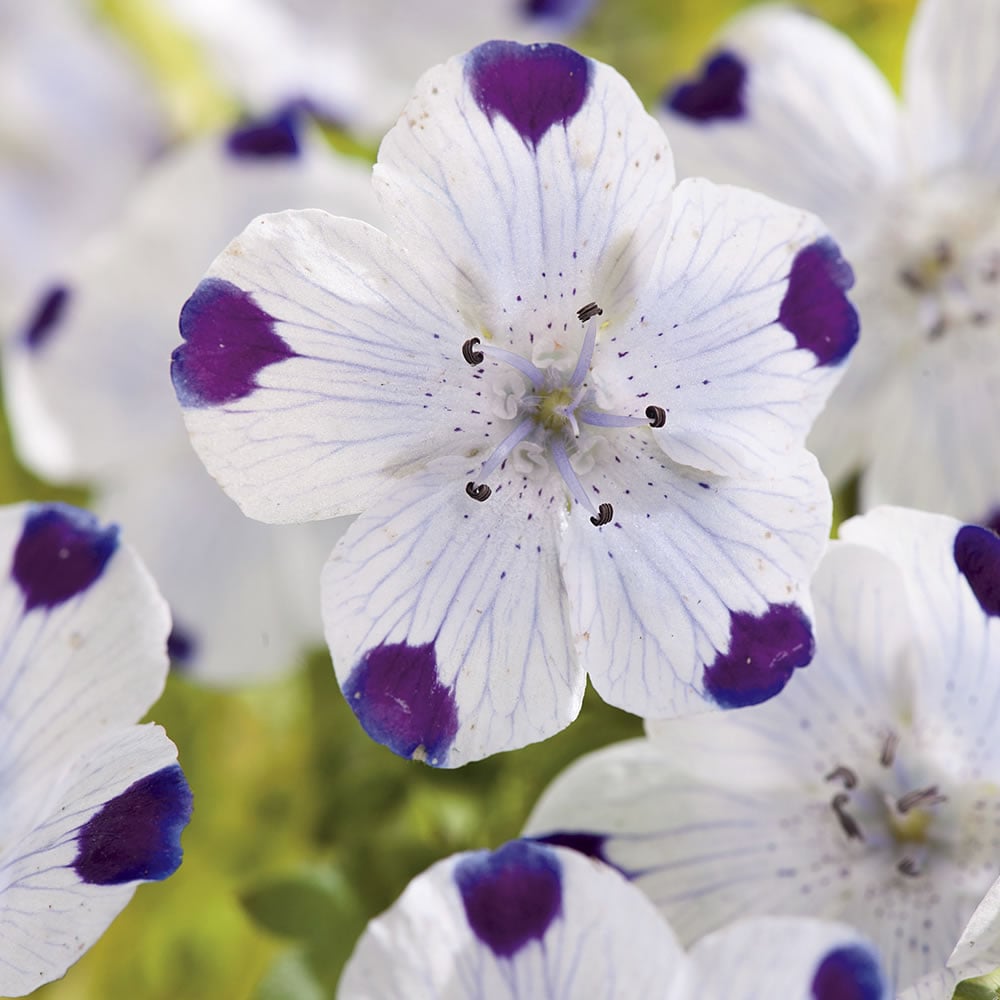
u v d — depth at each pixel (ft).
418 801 1.00
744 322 0.88
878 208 1.00
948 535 0.89
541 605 0.90
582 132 0.87
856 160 0.99
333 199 1.02
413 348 0.88
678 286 0.89
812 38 1.00
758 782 0.93
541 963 0.87
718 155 0.99
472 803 0.99
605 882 0.87
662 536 0.90
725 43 0.99
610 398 0.90
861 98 0.99
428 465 0.89
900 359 1.00
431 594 0.89
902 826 0.93
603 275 0.89
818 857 0.93
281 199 1.03
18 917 0.86
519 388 0.90
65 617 0.89
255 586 1.04
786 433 0.89
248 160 1.02
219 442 0.87
